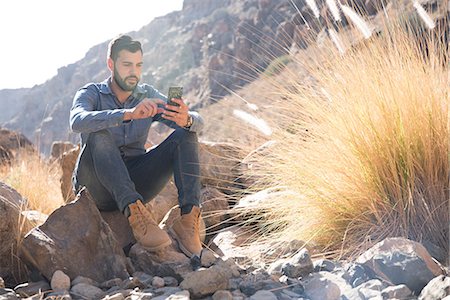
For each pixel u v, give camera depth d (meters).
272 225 4.07
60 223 3.24
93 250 3.23
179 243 3.56
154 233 3.32
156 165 3.71
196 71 105.00
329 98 3.98
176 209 4.10
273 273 3.04
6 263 3.35
